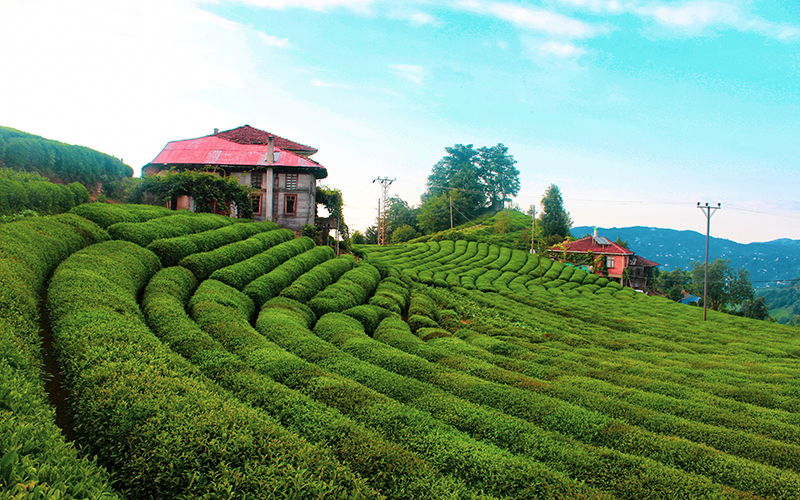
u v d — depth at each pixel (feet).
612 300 179.22
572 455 33.83
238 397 35.99
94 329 38.24
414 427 34.42
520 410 43.32
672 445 37.50
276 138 172.65
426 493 26.07
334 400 38.04
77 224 71.36
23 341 33.19
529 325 108.47
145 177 126.11
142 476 23.70
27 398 25.68
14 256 48.75
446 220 374.22
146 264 69.46
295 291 82.53
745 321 166.71
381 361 54.60
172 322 49.19
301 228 147.13
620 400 50.83
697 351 96.94
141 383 30.45
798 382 65.92
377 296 104.53
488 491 28.55
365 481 26.05
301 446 26.94
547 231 334.65
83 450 26.48
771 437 44.98
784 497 31.96
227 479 23.26
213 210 132.26
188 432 26.03
